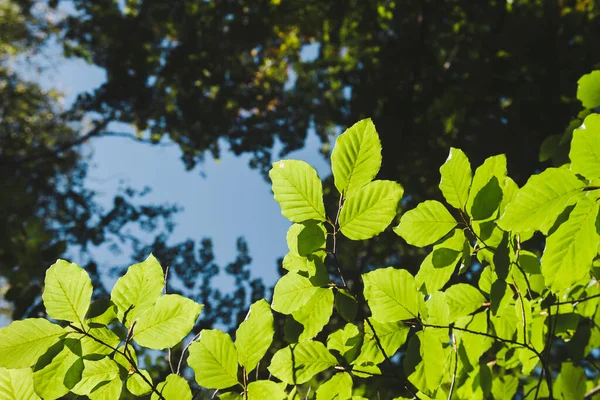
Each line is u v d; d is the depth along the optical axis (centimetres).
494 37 575
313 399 161
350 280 571
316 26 899
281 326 445
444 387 190
